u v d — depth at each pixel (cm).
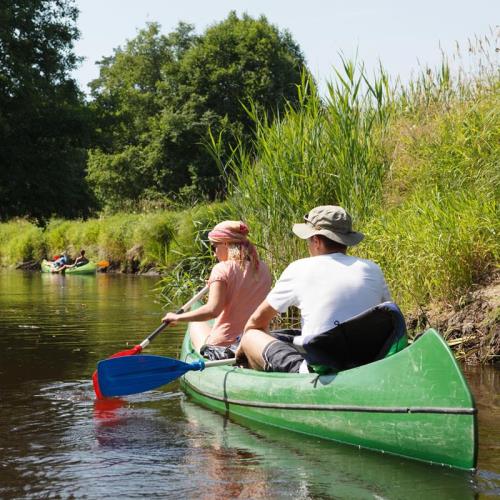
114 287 1731
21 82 2258
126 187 4356
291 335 510
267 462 379
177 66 4144
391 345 398
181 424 462
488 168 788
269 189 805
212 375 520
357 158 801
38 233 3194
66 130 2300
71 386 572
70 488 342
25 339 819
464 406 350
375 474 356
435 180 843
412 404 370
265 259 815
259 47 3953
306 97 852
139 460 385
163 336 834
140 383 502
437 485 339
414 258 699
